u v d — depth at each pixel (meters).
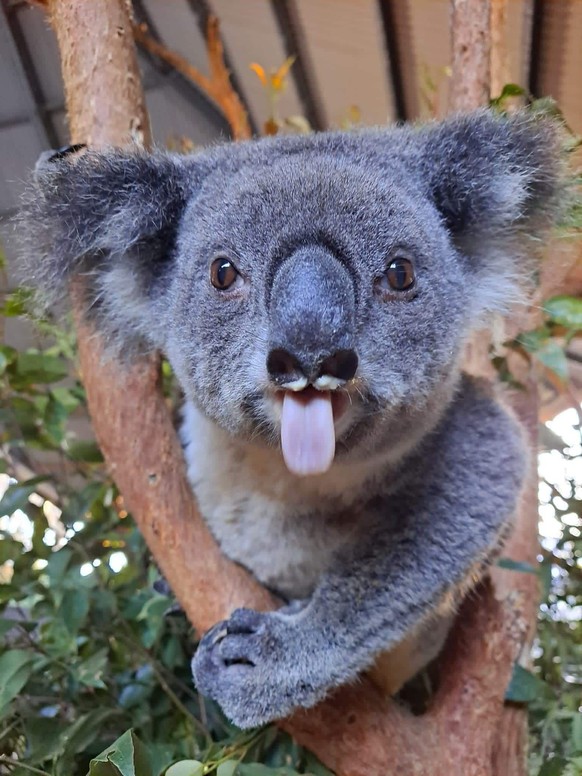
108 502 0.51
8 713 0.36
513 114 0.35
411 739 0.34
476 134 0.34
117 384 0.37
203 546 0.36
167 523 0.36
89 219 0.35
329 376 0.26
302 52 0.89
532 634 0.44
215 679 0.34
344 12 0.81
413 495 0.36
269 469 0.37
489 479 0.37
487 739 0.36
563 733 0.44
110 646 0.45
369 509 0.37
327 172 0.30
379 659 0.39
